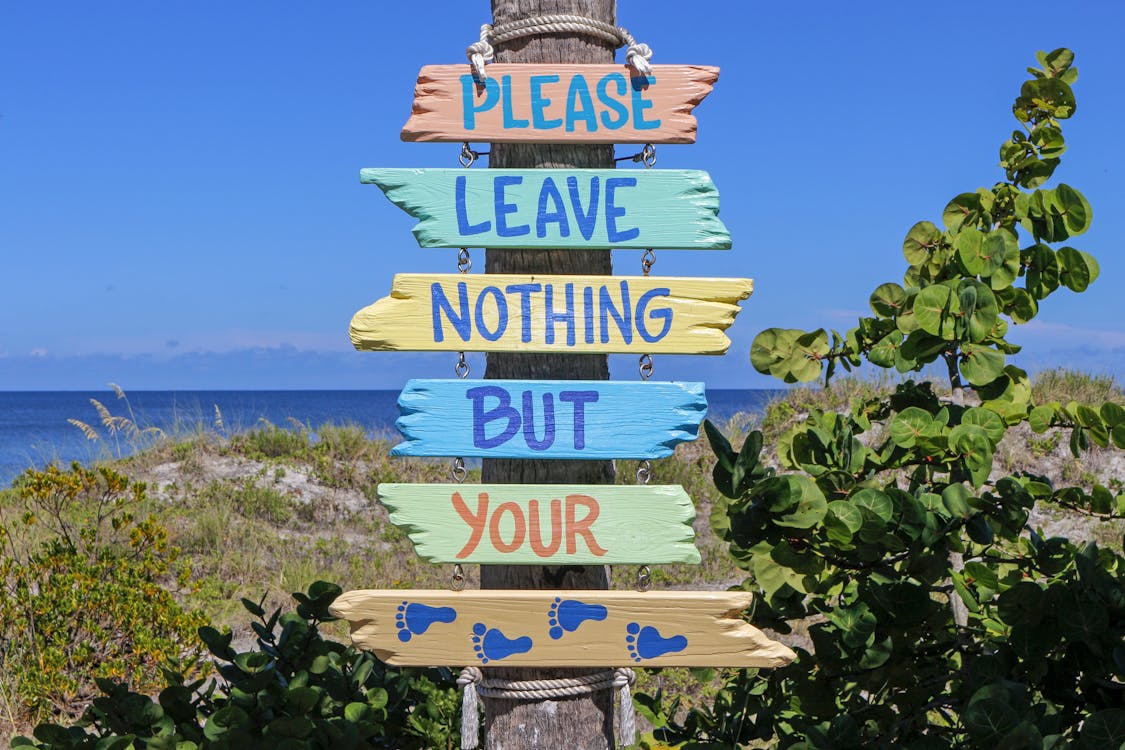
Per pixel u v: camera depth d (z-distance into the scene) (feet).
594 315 10.17
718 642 10.14
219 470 43.68
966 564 11.28
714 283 10.20
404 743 14.16
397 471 45.70
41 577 23.44
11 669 21.81
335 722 12.69
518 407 10.13
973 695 10.12
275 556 36.45
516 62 10.86
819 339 13.35
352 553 37.50
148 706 12.98
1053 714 10.00
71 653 22.44
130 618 22.54
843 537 10.46
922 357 12.41
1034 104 13.88
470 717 10.43
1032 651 10.40
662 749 12.37
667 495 10.12
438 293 10.12
